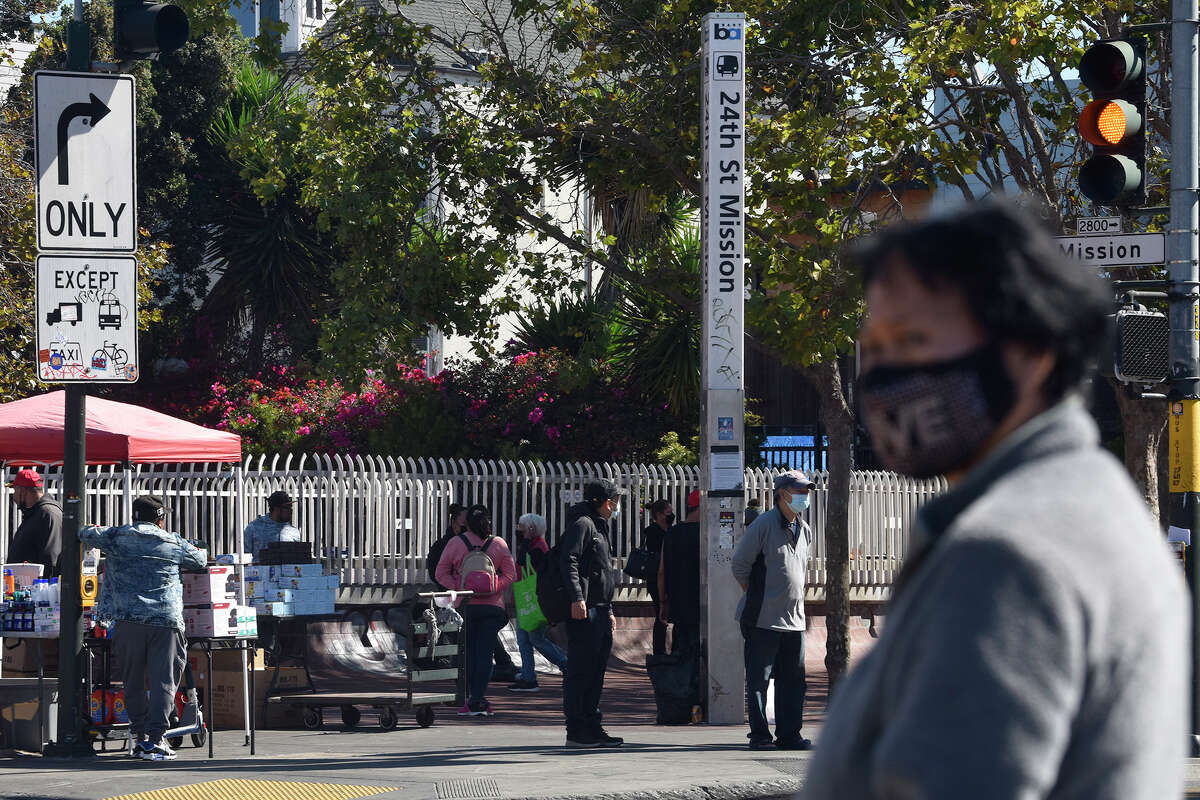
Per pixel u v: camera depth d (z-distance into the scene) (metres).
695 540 23.98
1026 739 2.48
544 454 42.31
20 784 15.77
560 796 14.69
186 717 19.20
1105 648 2.56
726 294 22.47
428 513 33.66
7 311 38.88
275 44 30.61
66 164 19.06
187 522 32.38
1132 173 16.55
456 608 24.33
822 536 36.19
